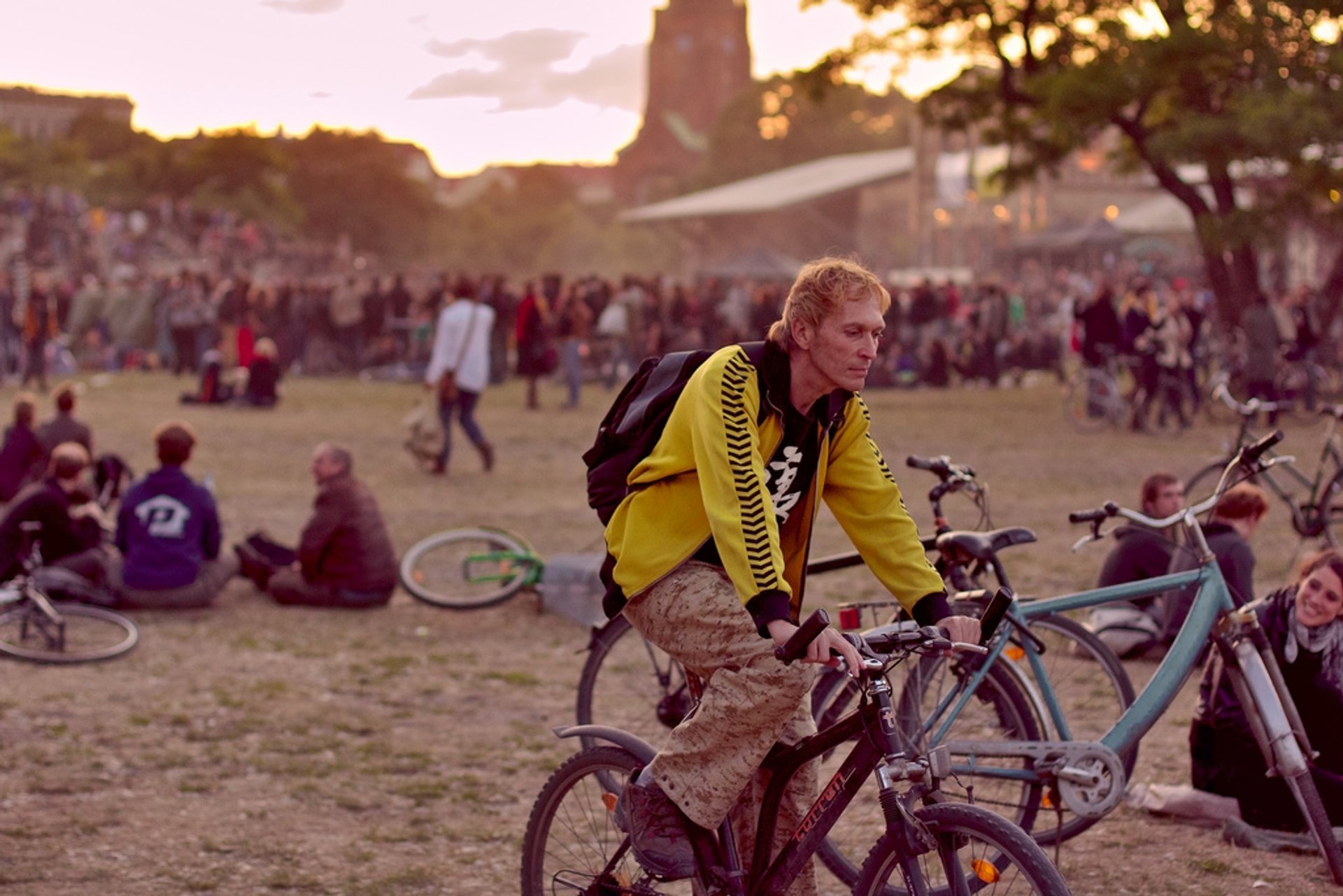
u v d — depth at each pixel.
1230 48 20.97
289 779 5.53
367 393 25.30
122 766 5.66
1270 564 9.62
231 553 10.14
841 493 3.41
